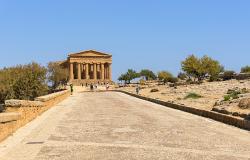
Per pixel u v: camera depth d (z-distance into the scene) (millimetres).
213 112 27266
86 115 29891
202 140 17016
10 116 18719
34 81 57312
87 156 13414
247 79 74188
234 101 30766
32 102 26297
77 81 191000
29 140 17219
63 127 21844
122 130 20344
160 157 13219
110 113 31891
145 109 37094
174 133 19281
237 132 19938
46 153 14055
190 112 32906
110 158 13055
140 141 16641
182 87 73375
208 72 104062
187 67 104375
